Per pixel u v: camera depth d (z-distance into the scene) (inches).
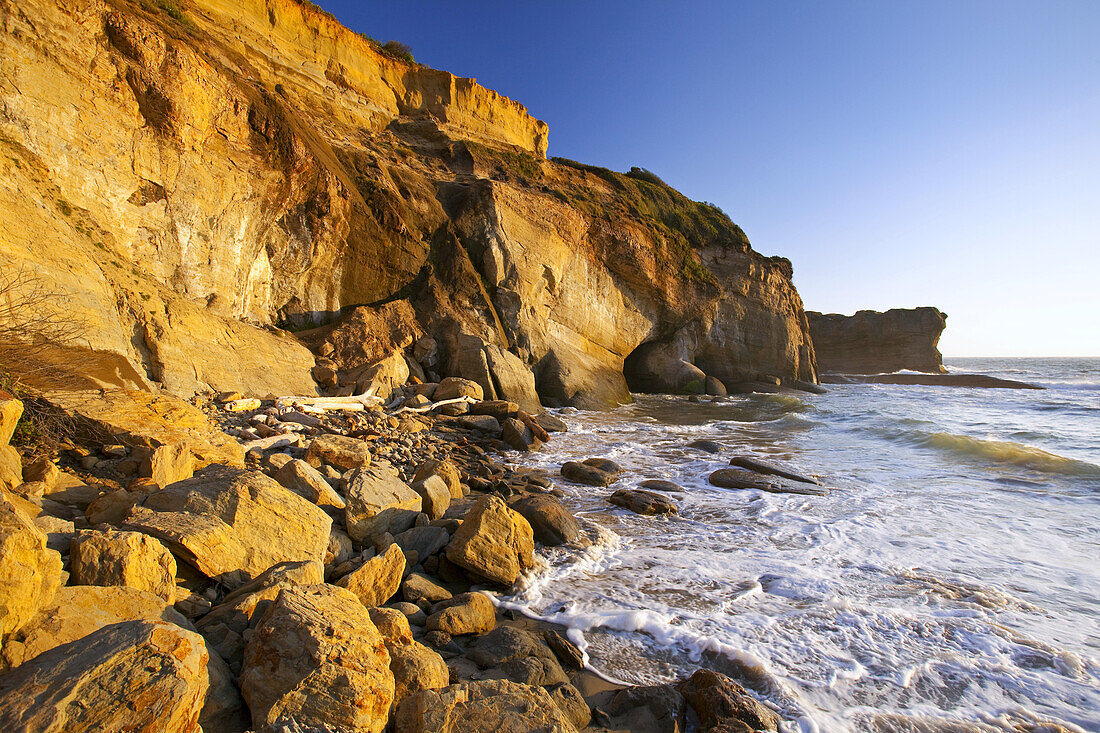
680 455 556.4
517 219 1010.1
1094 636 211.9
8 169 342.3
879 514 363.3
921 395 1497.3
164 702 101.3
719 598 239.1
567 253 1089.4
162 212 500.1
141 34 474.3
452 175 1079.6
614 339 1237.7
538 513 301.6
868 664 192.1
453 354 796.0
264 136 618.8
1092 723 164.9
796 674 185.5
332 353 673.0
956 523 345.1
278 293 692.7
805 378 1640.0
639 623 214.4
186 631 119.6
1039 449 557.9
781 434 721.6
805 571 268.2
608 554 289.0
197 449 284.8
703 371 1476.4
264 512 207.0
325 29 1055.6
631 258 1225.4
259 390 515.2
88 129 427.2
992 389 1770.4
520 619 219.9
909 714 167.0
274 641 129.8
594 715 163.0
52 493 206.4
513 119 1401.3
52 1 403.2
